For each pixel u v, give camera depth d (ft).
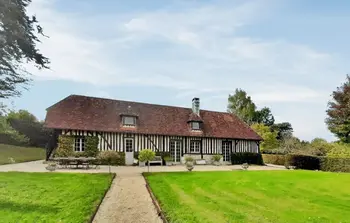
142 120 73.87
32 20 25.39
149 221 20.99
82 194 28.02
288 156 76.02
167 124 76.64
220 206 25.26
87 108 70.38
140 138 69.92
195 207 24.49
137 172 50.44
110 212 23.16
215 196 29.81
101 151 60.44
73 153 61.72
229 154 82.74
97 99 75.05
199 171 52.75
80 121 65.36
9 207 21.77
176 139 74.90
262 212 23.73
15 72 25.18
